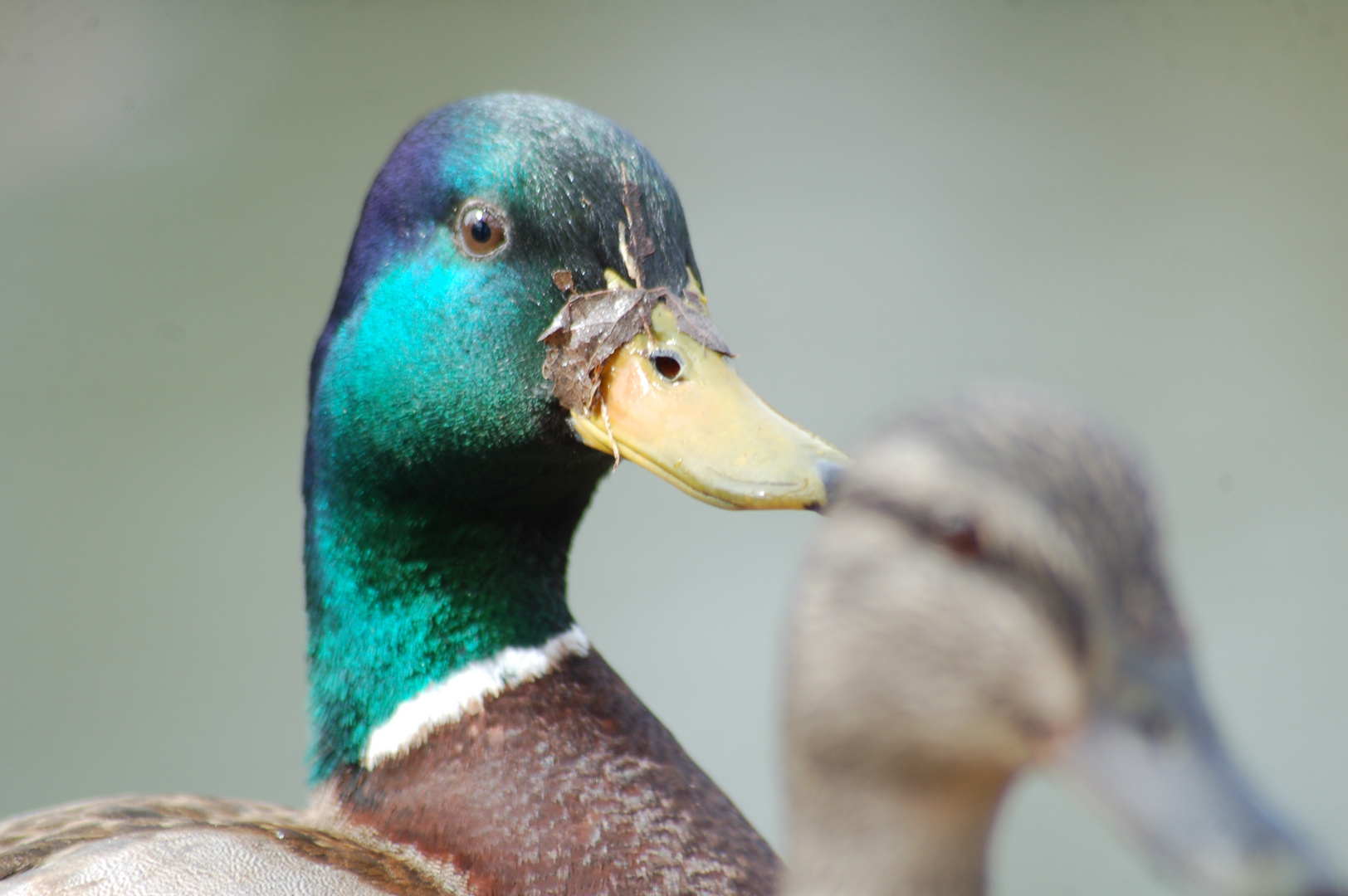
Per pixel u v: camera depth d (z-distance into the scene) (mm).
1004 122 18031
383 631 5051
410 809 4859
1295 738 10016
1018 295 14828
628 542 11984
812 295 14859
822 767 3176
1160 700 2918
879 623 3076
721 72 19375
